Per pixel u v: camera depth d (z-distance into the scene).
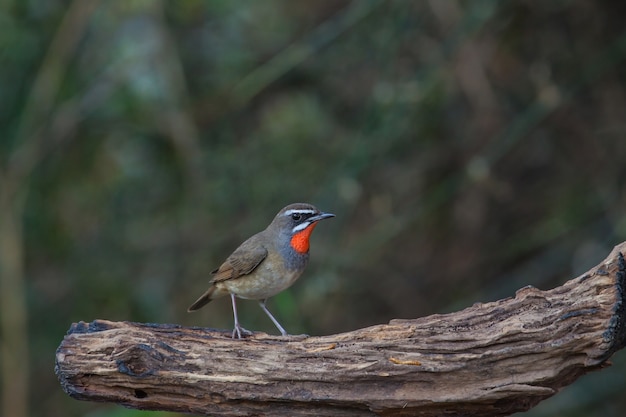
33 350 16.45
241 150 15.73
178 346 7.60
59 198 16.25
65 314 16.62
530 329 7.16
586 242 14.66
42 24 14.96
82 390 7.57
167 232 16.28
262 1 16.22
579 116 14.91
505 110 14.87
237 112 16.06
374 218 15.62
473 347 7.22
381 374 7.29
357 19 14.29
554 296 7.31
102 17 15.46
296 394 7.41
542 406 14.73
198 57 15.97
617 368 14.51
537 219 15.34
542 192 15.35
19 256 15.09
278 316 15.27
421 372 7.26
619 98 14.63
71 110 15.21
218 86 15.91
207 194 15.62
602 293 7.12
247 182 15.55
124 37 15.52
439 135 15.38
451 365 7.22
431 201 15.18
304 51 14.39
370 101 14.95
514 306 7.39
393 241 16.34
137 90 15.40
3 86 15.15
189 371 7.50
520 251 15.21
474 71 14.59
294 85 15.98
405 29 14.57
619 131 14.52
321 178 15.19
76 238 16.58
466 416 7.41
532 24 14.72
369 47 15.21
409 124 14.66
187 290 16.00
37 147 15.12
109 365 7.43
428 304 15.98
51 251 16.45
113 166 16.34
